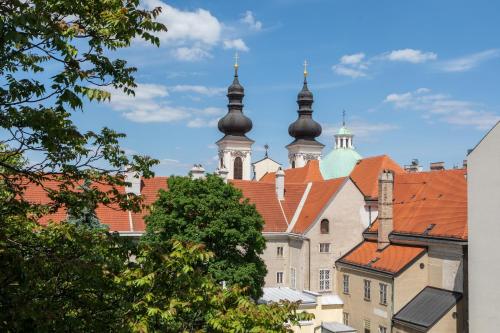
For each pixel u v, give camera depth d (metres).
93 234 15.29
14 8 11.08
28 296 12.38
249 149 120.38
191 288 14.78
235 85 121.19
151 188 61.31
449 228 50.91
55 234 14.94
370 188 72.19
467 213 49.59
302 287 61.16
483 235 44.16
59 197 15.23
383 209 58.09
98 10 12.77
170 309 13.75
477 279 44.44
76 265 12.38
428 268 52.28
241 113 121.31
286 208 67.31
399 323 49.53
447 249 49.69
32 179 14.45
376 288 53.97
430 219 54.78
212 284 15.78
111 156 15.39
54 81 11.65
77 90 11.84
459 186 55.50
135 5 12.95
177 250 14.79
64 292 13.77
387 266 53.41
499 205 42.94
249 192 67.00
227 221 42.34
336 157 104.88
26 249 13.32
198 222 41.88
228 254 43.12
